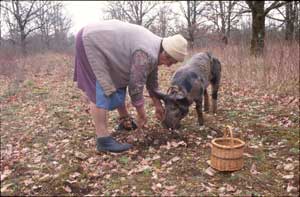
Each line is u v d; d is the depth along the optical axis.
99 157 4.97
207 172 4.52
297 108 7.34
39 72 14.59
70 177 4.40
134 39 4.80
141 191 4.11
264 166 4.68
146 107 7.50
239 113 7.08
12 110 7.27
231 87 9.84
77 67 4.96
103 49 4.73
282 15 18.11
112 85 4.87
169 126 5.47
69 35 42.59
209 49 15.63
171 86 5.64
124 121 5.91
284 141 5.45
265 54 11.30
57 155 5.04
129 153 5.06
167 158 4.94
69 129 6.10
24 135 5.75
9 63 12.34
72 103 8.10
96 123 5.02
